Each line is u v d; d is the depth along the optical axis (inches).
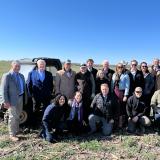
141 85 178.4
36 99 166.7
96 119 163.9
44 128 153.2
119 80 174.2
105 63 176.1
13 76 152.9
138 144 147.3
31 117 172.7
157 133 165.3
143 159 127.5
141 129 170.4
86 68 172.6
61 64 216.7
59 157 127.7
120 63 174.7
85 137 159.9
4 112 174.7
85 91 168.6
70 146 143.6
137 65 179.3
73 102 163.2
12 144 145.7
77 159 127.0
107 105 162.6
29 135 158.7
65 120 159.9
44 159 125.4
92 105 165.2
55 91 173.6
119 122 175.6
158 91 173.2
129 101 169.0
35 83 165.8
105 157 129.6
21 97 156.3
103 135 163.6
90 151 137.0
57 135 156.6
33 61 201.2
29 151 135.5
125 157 129.7
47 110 151.0
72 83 172.6
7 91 150.7
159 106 171.8
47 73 168.7
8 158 124.1
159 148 142.8
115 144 147.7
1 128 169.8
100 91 173.3
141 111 169.9
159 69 190.7
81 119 162.1
